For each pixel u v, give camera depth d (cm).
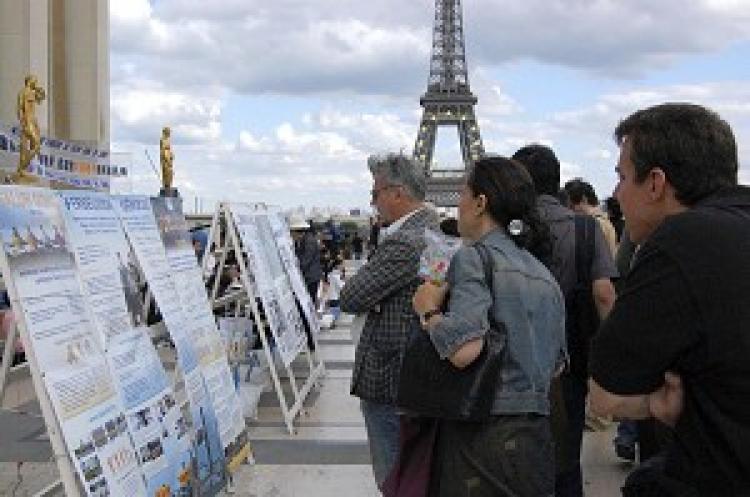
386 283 562
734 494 252
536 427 400
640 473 289
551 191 593
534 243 429
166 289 638
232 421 753
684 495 261
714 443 254
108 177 1450
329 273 2562
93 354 487
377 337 577
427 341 397
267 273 973
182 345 639
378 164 588
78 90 2398
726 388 253
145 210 640
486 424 394
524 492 396
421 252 561
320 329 1841
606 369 268
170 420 575
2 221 432
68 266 488
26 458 826
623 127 293
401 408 403
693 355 257
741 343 250
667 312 256
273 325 937
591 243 576
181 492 570
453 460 397
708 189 277
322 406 1066
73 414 446
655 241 265
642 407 277
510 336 397
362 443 890
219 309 1271
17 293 430
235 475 773
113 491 466
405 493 411
